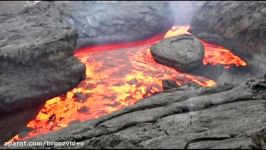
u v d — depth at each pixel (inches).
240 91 254.5
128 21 510.9
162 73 403.5
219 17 472.7
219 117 221.3
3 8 496.7
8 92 311.3
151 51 440.5
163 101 253.6
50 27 383.6
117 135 208.5
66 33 366.3
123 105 336.5
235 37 433.4
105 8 530.0
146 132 210.2
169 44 434.3
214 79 404.8
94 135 220.8
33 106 335.9
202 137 197.0
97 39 495.2
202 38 497.0
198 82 383.9
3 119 313.3
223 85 271.6
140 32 517.3
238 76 402.9
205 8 516.7
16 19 397.7
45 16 419.8
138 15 516.7
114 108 331.6
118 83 378.3
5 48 322.0
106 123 229.6
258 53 396.5
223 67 410.6
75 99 349.1
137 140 199.3
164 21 541.0
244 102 241.0
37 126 314.8
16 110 321.7
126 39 511.8
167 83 364.8
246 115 221.1
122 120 229.8
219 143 191.2
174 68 414.3
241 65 417.7
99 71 408.2
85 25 498.3
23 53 323.9
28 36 356.2
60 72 353.1
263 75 275.6
